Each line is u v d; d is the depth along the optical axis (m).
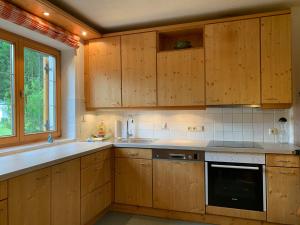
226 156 2.75
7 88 2.63
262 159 2.62
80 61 3.51
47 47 3.20
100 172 2.93
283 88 2.77
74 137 3.38
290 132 3.02
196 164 2.87
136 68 3.36
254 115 3.20
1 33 2.55
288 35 2.75
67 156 2.32
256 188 2.66
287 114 3.07
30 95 2.95
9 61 2.67
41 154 2.41
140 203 3.10
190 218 2.95
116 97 3.46
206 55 3.04
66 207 2.33
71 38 3.22
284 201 2.56
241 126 3.26
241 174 2.72
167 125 3.60
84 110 3.59
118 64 3.45
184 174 2.91
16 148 2.52
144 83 3.32
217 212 2.79
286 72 2.76
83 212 2.59
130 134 3.76
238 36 2.92
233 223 2.79
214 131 3.38
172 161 2.96
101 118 3.93
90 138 3.58
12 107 2.69
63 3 2.71
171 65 3.20
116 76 3.46
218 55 3.00
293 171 2.53
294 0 2.74
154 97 3.28
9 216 1.72
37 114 3.07
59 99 3.41
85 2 2.70
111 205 3.29
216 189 2.80
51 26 2.87
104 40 3.51
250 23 2.88
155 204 3.03
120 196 3.19
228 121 3.31
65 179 2.32
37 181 1.98
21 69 2.78
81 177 2.57
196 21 3.24
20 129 2.75
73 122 3.39
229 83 2.96
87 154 2.66
